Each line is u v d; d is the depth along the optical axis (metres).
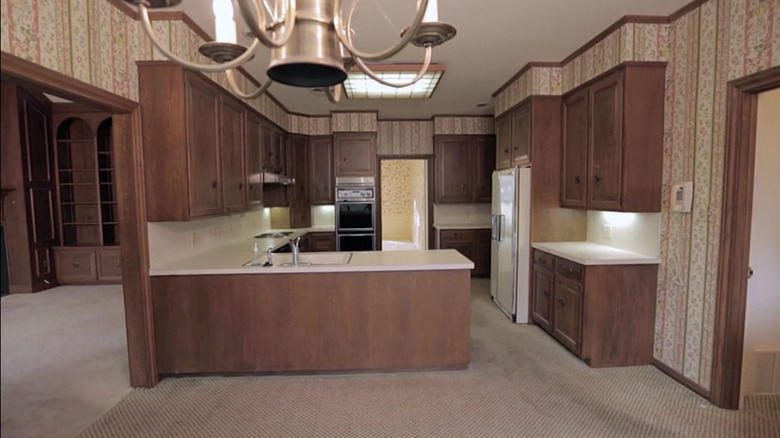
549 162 4.04
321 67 1.37
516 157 4.39
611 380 2.96
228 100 3.49
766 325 2.59
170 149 2.77
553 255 3.69
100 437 2.31
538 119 3.98
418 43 1.41
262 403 2.68
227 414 2.54
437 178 6.42
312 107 5.70
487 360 3.33
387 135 6.52
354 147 6.04
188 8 2.66
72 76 2.16
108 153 6.12
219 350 2.99
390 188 10.81
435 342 3.11
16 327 4.14
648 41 2.96
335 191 6.05
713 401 2.61
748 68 2.35
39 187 5.67
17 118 5.34
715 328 2.60
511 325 4.17
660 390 2.81
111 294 5.50
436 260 3.20
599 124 3.33
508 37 3.27
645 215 3.25
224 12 1.46
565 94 3.87
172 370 2.98
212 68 1.23
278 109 5.30
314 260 3.36
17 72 1.82
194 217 2.89
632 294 3.15
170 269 2.90
